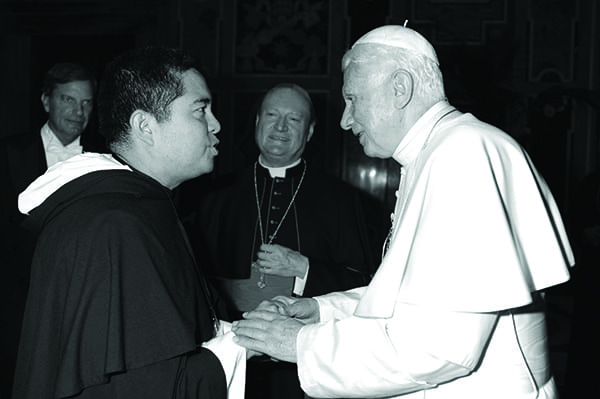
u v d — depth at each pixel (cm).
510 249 161
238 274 336
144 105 189
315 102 769
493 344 173
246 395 313
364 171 756
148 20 795
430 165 175
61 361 165
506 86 756
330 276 304
